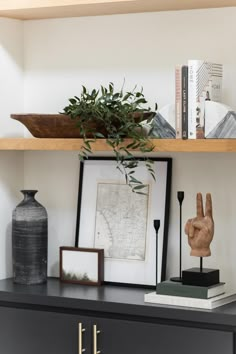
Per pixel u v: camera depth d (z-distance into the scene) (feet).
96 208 13.44
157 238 12.71
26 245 13.25
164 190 12.93
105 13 13.19
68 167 13.83
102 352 12.00
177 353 11.51
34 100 14.02
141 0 12.07
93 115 12.23
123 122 12.25
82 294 12.48
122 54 13.28
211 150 11.69
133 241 13.11
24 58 14.07
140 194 13.10
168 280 12.15
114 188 13.33
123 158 12.32
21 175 14.17
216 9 12.57
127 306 11.80
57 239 13.93
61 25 13.75
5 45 13.73
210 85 11.98
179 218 12.95
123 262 13.16
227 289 12.64
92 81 13.55
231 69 12.49
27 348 12.57
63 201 13.88
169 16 12.90
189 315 11.41
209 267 12.76
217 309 11.48
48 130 12.74
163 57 12.98
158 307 11.60
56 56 13.82
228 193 12.63
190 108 11.80
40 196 14.07
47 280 13.61
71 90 13.73
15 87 13.93
